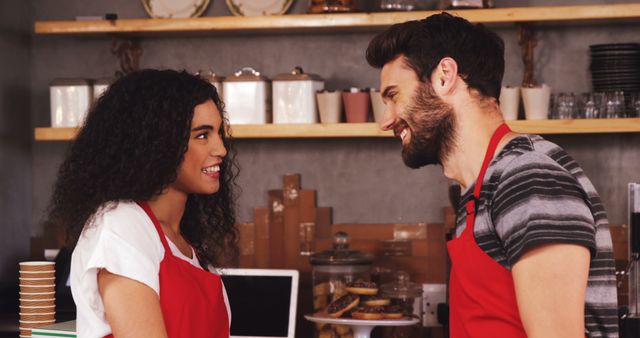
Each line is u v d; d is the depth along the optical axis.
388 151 3.36
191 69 3.45
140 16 3.46
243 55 3.43
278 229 3.40
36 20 3.51
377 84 3.36
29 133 3.51
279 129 3.10
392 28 1.45
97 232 1.60
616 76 2.98
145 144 1.68
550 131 2.96
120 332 1.55
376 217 3.37
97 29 3.20
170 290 1.63
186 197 1.81
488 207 1.32
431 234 3.32
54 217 1.77
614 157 3.22
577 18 2.96
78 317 1.62
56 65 3.52
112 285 1.56
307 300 3.36
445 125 1.41
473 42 1.40
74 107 3.21
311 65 3.39
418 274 3.32
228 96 3.14
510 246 1.25
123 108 1.71
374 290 2.95
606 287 1.33
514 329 1.29
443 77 1.39
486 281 1.32
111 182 1.67
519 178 1.27
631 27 3.18
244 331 2.99
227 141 2.00
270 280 3.00
